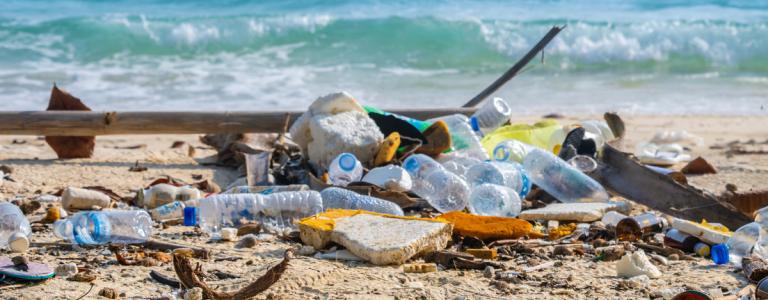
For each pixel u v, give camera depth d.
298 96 5.57
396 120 3.07
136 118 3.39
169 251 2.42
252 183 2.96
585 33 7.90
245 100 5.38
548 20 8.17
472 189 2.80
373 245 2.33
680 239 2.48
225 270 2.29
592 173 2.96
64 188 2.99
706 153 3.85
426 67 7.18
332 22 7.91
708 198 2.74
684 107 5.49
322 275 2.25
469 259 2.34
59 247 2.43
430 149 3.02
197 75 6.32
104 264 2.32
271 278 2.11
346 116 3.03
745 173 3.41
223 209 2.63
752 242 2.42
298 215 2.65
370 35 7.81
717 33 7.82
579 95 5.94
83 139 3.43
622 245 2.46
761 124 4.77
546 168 2.93
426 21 7.90
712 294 2.17
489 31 7.80
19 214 2.52
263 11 9.46
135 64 6.96
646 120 4.89
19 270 2.21
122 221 2.51
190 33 7.67
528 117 4.87
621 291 2.20
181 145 3.82
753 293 2.16
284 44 7.75
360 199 2.68
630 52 7.60
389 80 6.41
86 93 5.51
